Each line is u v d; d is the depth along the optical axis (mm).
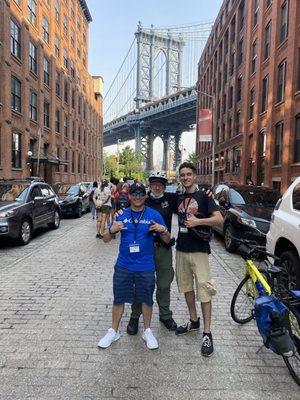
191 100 73312
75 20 43938
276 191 11062
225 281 6707
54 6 34125
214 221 4027
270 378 3480
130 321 4406
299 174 18641
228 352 3975
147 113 90312
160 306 4562
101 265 7777
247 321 4777
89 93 53781
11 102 23672
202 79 59094
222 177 40562
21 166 25609
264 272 4562
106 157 97250
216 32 47750
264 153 25062
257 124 26234
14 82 24328
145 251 4090
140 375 3484
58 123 36344
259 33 26156
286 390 3297
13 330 4441
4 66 22141
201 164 57125
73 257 8562
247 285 4727
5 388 3254
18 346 4031
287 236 5258
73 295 5754
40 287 6164
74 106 43812
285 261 5348
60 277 6805
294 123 19609
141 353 3910
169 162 108062
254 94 27844
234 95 34906
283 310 3545
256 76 26625
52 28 33344
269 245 5887
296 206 5352
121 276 4082
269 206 10156
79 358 3783
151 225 4055
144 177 86250
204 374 3521
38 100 29359
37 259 8344
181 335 4367
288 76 19953
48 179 32781
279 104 21766
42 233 12484
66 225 14859
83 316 4898
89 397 3137
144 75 104125
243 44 31953
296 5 19359
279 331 3459
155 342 4016
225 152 38719
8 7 22562
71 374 3480
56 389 3242
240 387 3320
